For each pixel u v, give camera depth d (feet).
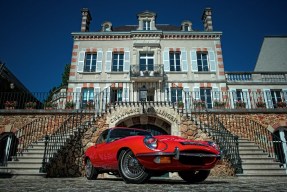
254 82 70.33
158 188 10.94
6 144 47.44
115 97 69.26
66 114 47.91
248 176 28.22
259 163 31.86
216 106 52.70
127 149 15.42
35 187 11.75
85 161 24.12
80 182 16.43
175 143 14.37
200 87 69.87
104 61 73.20
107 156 17.92
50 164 29.71
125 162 15.40
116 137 19.89
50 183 15.14
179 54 75.00
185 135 40.47
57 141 33.65
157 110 42.14
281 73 71.31
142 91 43.47
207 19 80.43
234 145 34.01
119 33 75.51
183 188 10.89
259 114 47.93
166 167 13.75
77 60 73.20
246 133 46.57
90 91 70.28
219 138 36.19
